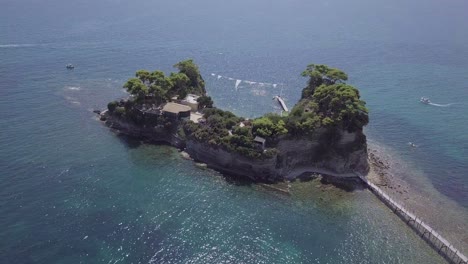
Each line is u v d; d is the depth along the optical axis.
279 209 114.19
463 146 156.50
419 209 119.12
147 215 107.38
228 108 172.62
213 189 120.50
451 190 130.25
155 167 128.50
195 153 135.38
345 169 130.75
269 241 102.06
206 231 103.69
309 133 129.25
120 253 94.06
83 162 127.19
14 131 140.12
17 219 100.94
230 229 105.12
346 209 115.94
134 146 139.12
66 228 99.88
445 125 172.38
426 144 156.75
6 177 116.00
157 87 145.88
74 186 115.62
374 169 136.50
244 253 97.50
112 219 104.62
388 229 109.44
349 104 130.75
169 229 103.12
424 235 107.69
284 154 129.25
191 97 157.75
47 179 117.38
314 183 125.81
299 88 197.75
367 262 98.00
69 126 147.50
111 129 148.12
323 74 159.00
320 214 113.38
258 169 126.19
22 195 109.62
